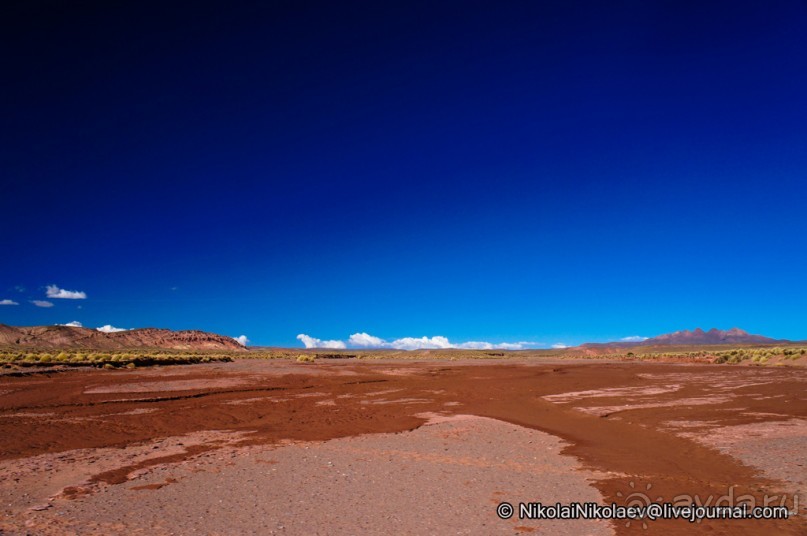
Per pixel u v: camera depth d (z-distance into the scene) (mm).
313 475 11602
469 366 69188
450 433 17453
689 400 24656
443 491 10172
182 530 7984
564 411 22953
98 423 19938
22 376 37750
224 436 17297
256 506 9234
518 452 14039
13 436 16859
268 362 76062
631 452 13781
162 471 12078
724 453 13055
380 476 11469
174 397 28531
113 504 9383
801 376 37812
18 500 9648
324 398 29641
